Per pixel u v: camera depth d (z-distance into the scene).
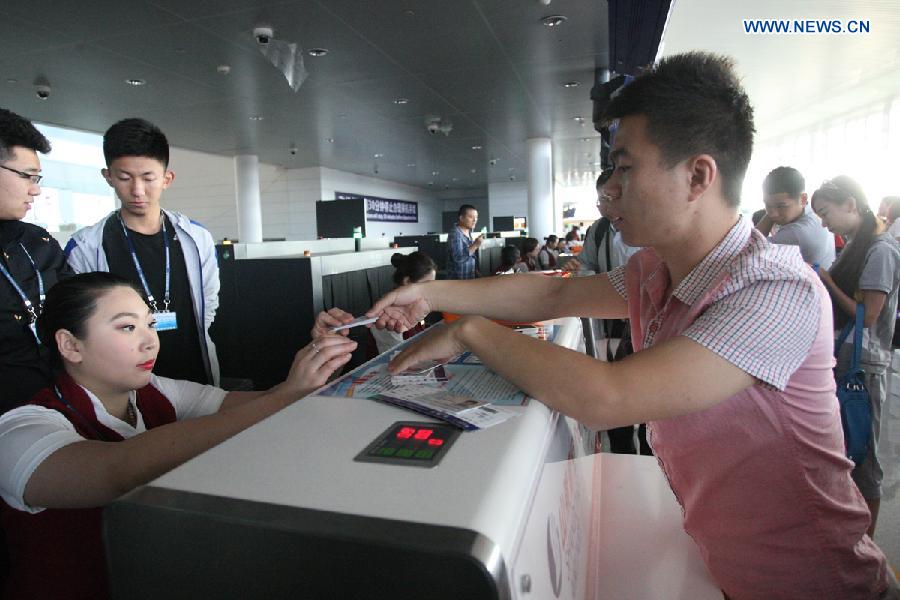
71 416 0.91
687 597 0.73
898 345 2.69
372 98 7.51
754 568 0.69
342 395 0.61
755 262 0.59
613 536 0.86
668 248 0.68
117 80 6.39
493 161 14.42
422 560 0.32
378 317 0.91
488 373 0.67
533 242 8.16
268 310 3.71
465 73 6.42
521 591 0.34
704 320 0.58
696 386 0.53
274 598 0.36
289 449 0.46
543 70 6.36
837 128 10.06
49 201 14.05
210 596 0.37
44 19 4.58
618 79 2.90
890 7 5.13
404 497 0.37
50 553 0.82
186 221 1.87
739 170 0.62
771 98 8.57
